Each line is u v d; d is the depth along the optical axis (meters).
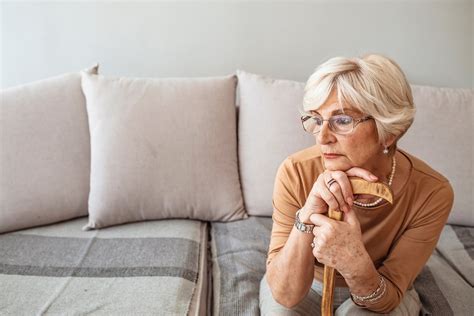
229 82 1.53
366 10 1.72
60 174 1.43
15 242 1.33
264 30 1.74
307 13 1.72
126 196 1.41
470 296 1.11
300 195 0.99
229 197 1.48
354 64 0.82
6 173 1.37
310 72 1.78
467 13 1.71
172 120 1.44
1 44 1.71
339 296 1.09
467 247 1.35
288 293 0.93
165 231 1.40
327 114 0.82
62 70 1.75
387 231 0.98
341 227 0.81
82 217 1.52
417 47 1.76
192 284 1.14
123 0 1.69
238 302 1.09
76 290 1.10
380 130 0.81
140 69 1.77
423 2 1.71
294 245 0.90
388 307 0.92
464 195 1.45
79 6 1.69
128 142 1.41
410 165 0.97
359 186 0.81
